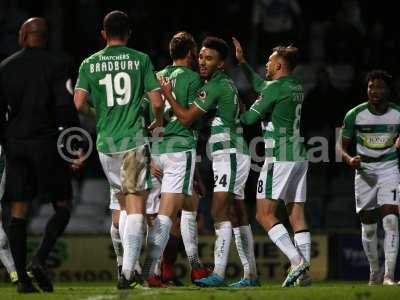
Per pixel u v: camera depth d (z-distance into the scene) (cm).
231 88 2483
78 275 3878
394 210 2770
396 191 2775
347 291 2116
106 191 4625
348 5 5081
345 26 5000
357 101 4425
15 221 2173
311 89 4581
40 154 2158
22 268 2173
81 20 5047
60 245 3881
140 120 2214
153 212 2653
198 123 2523
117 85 2208
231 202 2528
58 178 2181
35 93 2164
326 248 3919
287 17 4950
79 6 5072
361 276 3916
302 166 2550
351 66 4941
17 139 2164
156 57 4788
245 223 2617
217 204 2506
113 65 2217
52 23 5009
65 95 2161
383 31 5091
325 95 4400
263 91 2502
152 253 2294
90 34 5028
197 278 2655
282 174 2509
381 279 2966
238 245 2628
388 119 2784
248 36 5000
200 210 3844
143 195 2214
